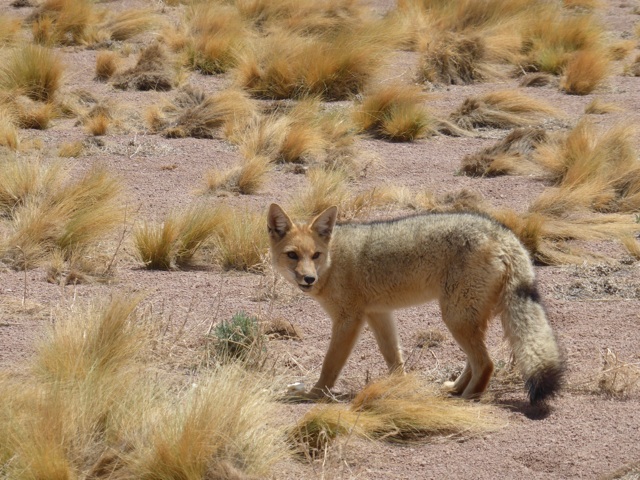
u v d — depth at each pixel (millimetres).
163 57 36562
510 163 26312
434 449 11602
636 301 17438
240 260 19781
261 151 27719
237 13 43125
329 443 11516
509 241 13016
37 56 32938
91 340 13492
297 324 16625
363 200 22922
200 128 30109
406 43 41156
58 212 20672
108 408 11367
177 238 20281
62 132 29844
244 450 11000
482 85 36531
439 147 29172
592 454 11273
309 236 13867
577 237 21141
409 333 16234
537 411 12656
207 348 14547
